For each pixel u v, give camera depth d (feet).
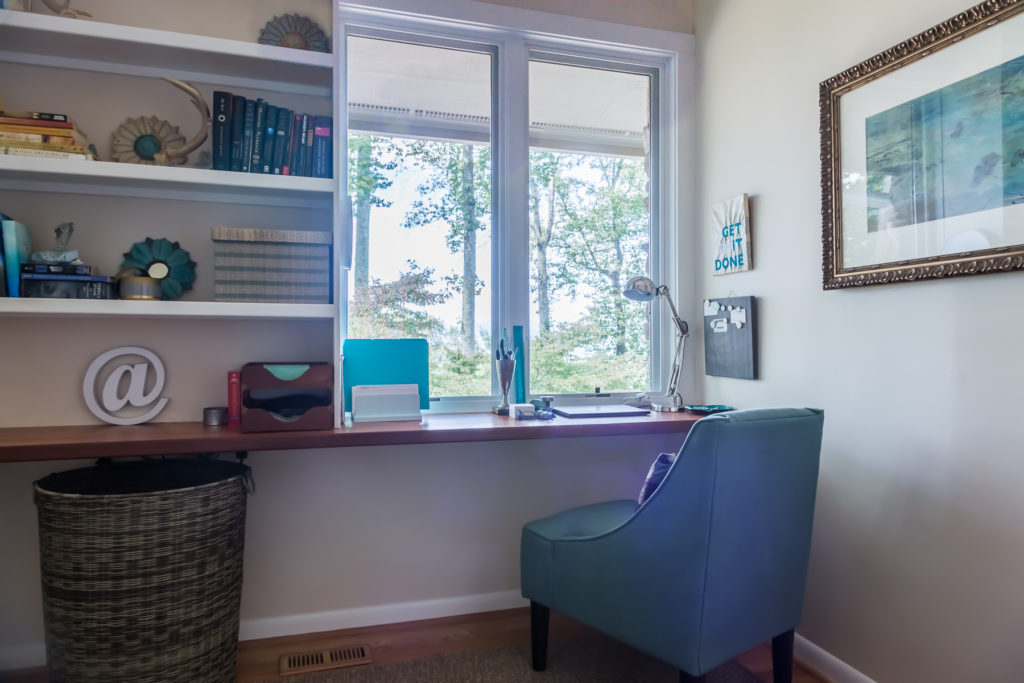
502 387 7.43
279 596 6.95
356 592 7.19
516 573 7.80
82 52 6.08
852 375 5.92
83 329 6.33
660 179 8.68
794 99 6.66
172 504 5.23
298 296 6.23
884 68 5.45
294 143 6.32
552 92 8.30
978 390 4.77
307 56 6.24
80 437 5.38
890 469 5.52
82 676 5.07
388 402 6.68
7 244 5.48
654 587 4.89
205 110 6.11
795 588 5.44
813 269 6.40
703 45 8.37
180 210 6.62
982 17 4.61
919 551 5.24
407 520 7.37
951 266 4.86
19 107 6.15
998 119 4.54
